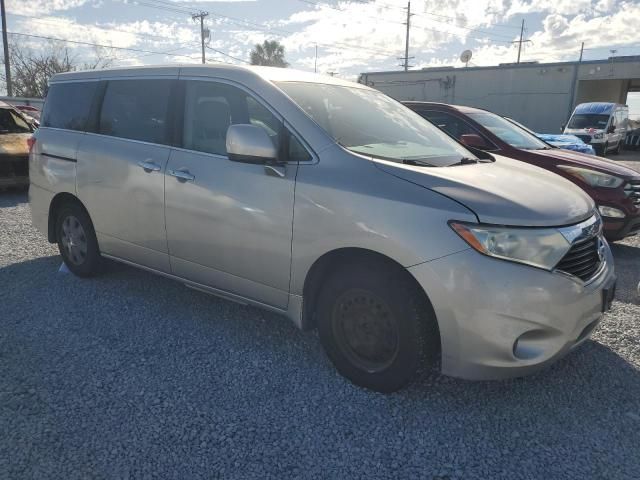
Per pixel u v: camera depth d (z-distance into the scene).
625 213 5.79
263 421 2.81
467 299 2.64
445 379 3.25
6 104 10.55
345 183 3.00
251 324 4.01
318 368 3.37
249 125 3.20
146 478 2.39
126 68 4.43
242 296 3.60
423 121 4.25
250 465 2.48
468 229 2.66
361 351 3.09
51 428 2.71
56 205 4.96
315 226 3.07
